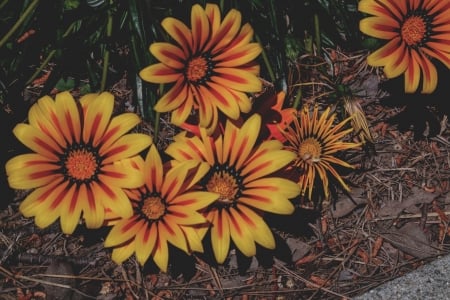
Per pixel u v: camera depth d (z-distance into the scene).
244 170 0.63
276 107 0.67
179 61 0.61
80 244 0.69
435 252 0.70
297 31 0.77
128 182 0.60
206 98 0.62
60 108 0.60
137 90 0.71
